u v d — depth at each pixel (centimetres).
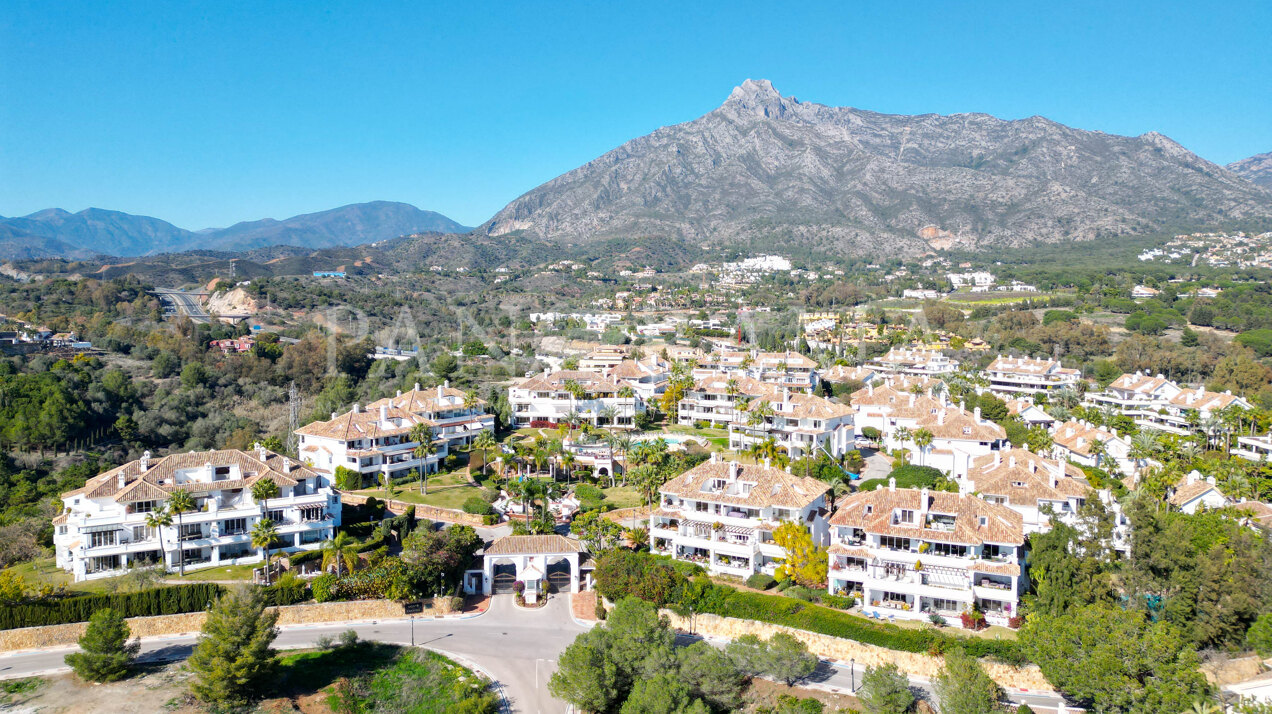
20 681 7181
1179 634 7112
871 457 14212
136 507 9150
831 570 8600
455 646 8106
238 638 7031
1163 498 11219
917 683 7244
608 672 6944
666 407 17100
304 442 13225
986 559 8169
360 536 10325
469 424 14575
